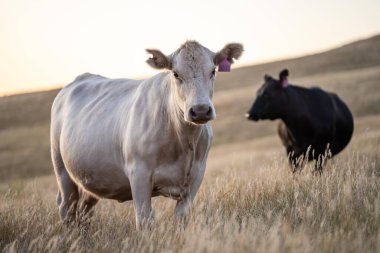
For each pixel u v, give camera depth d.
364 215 7.08
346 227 6.77
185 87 7.77
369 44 89.00
